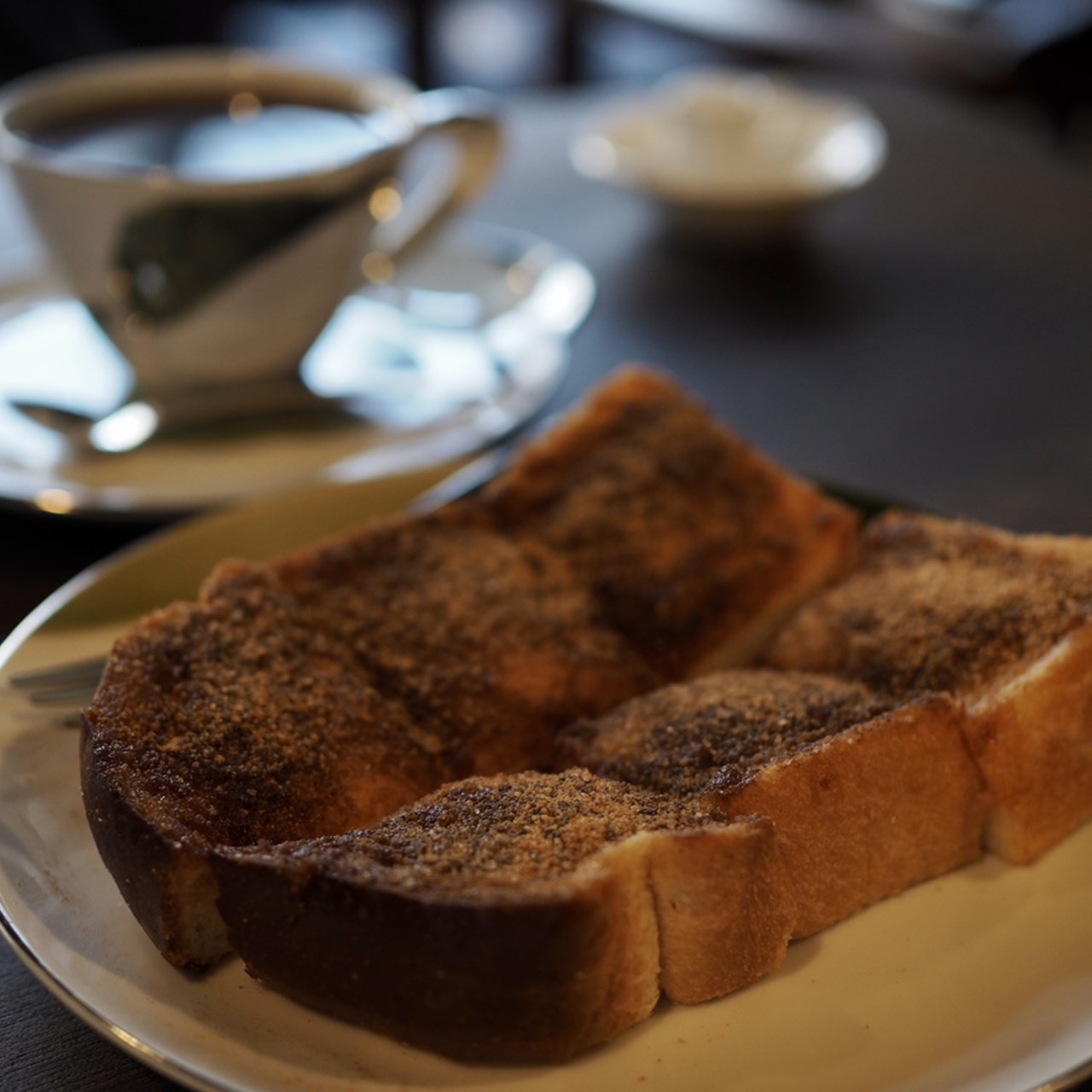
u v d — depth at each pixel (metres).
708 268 0.60
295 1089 0.32
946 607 0.40
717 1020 0.35
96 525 0.47
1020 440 0.51
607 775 0.38
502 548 0.42
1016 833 0.37
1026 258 0.61
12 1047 0.35
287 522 0.44
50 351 0.52
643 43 1.25
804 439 0.51
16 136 0.50
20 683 0.39
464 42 1.33
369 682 0.39
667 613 0.41
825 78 0.79
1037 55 0.88
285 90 0.54
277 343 0.51
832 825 0.36
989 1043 0.34
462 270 0.57
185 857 0.34
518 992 0.32
